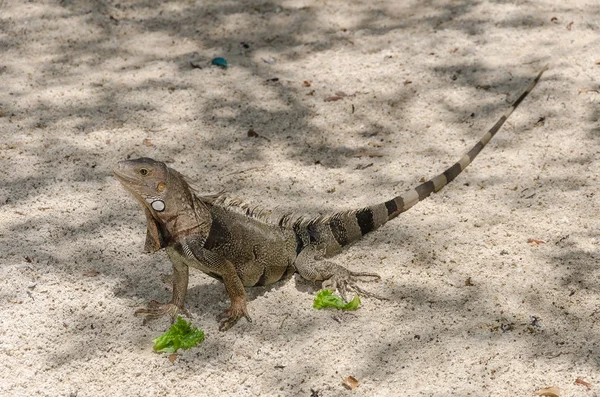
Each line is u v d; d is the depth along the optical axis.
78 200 3.25
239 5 4.00
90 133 3.46
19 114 3.53
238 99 3.58
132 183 2.88
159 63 3.73
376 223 3.16
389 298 3.01
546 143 3.38
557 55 3.69
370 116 3.51
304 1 4.01
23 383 2.87
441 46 3.76
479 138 3.42
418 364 2.88
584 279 3.02
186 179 3.10
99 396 2.85
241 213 3.01
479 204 3.22
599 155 3.33
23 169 3.34
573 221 3.15
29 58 3.75
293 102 3.56
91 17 3.93
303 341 2.93
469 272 3.05
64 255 3.11
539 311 2.97
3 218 3.20
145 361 2.90
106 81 3.65
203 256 2.94
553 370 2.86
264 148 3.41
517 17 3.87
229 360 2.90
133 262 3.10
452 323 2.95
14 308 2.99
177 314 2.99
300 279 3.07
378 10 3.96
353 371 2.87
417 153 3.38
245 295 2.98
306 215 3.20
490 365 2.87
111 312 3.00
